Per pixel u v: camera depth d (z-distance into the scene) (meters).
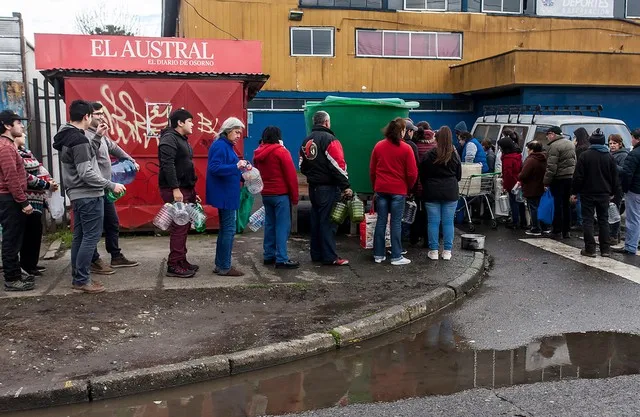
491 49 21.41
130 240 8.74
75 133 5.74
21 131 6.00
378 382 4.57
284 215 7.18
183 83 9.00
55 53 8.95
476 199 11.45
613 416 4.00
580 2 21.59
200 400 4.25
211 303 5.93
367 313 5.78
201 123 9.08
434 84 21.33
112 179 6.96
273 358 4.86
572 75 17.98
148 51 9.26
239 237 9.09
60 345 4.79
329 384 4.54
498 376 4.68
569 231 10.07
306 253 8.13
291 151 20.59
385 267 7.48
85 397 4.19
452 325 5.88
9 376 4.28
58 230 9.20
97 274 6.74
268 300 6.09
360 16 20.42
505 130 11.16
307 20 20.06
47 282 6.40
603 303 6.54
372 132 8.83
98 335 5.03
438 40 21.14
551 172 9.64
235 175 6.68
